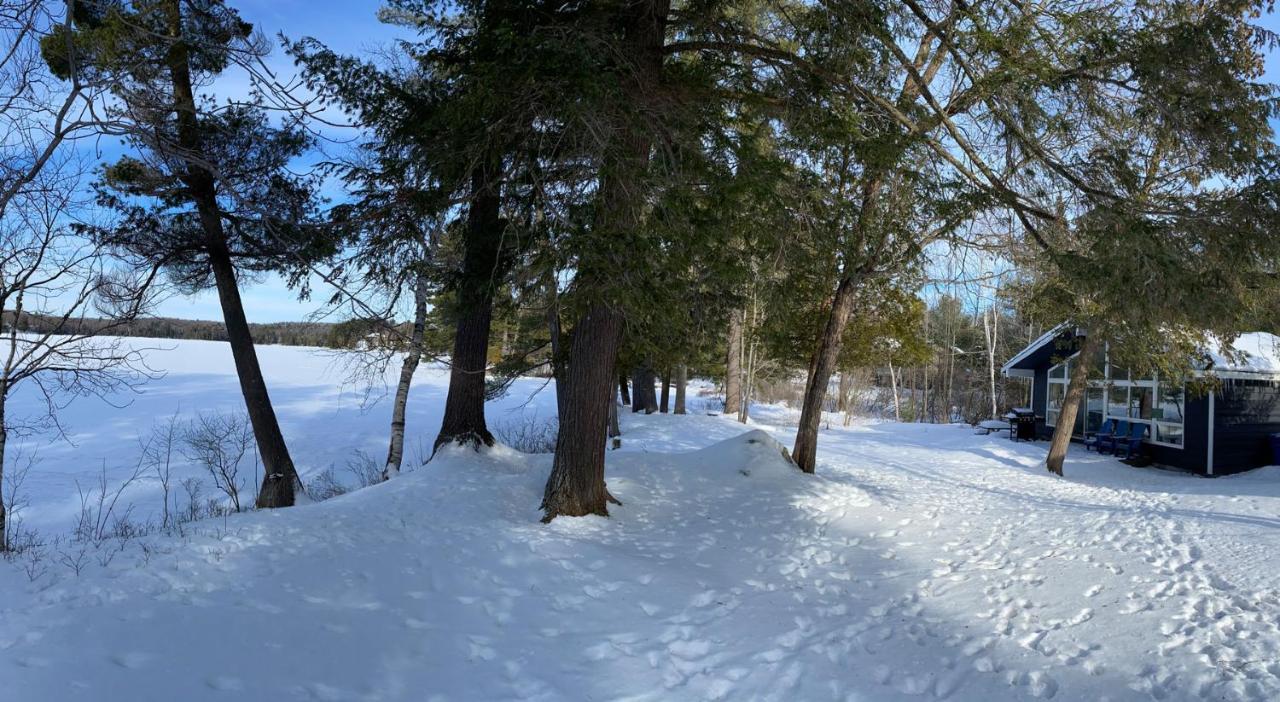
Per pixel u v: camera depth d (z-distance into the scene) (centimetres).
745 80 849
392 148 953
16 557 577
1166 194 775
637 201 662
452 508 848
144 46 680
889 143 754
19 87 585
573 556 675
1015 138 803
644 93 746
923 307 1681
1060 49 775
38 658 389
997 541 809
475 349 1180
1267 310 926
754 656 475
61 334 890
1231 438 1658
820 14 764
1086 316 1288
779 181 753
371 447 2067
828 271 923
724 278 741
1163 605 548
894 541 815
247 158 1052
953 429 2528
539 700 407
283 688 396
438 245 988
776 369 2680
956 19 788
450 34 984
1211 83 692
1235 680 404
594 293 661
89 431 2108
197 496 1510
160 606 475
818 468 1421
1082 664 446
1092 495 1227
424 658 453
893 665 458
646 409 2528
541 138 741
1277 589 579
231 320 1166
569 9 796
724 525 871
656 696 416
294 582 552
